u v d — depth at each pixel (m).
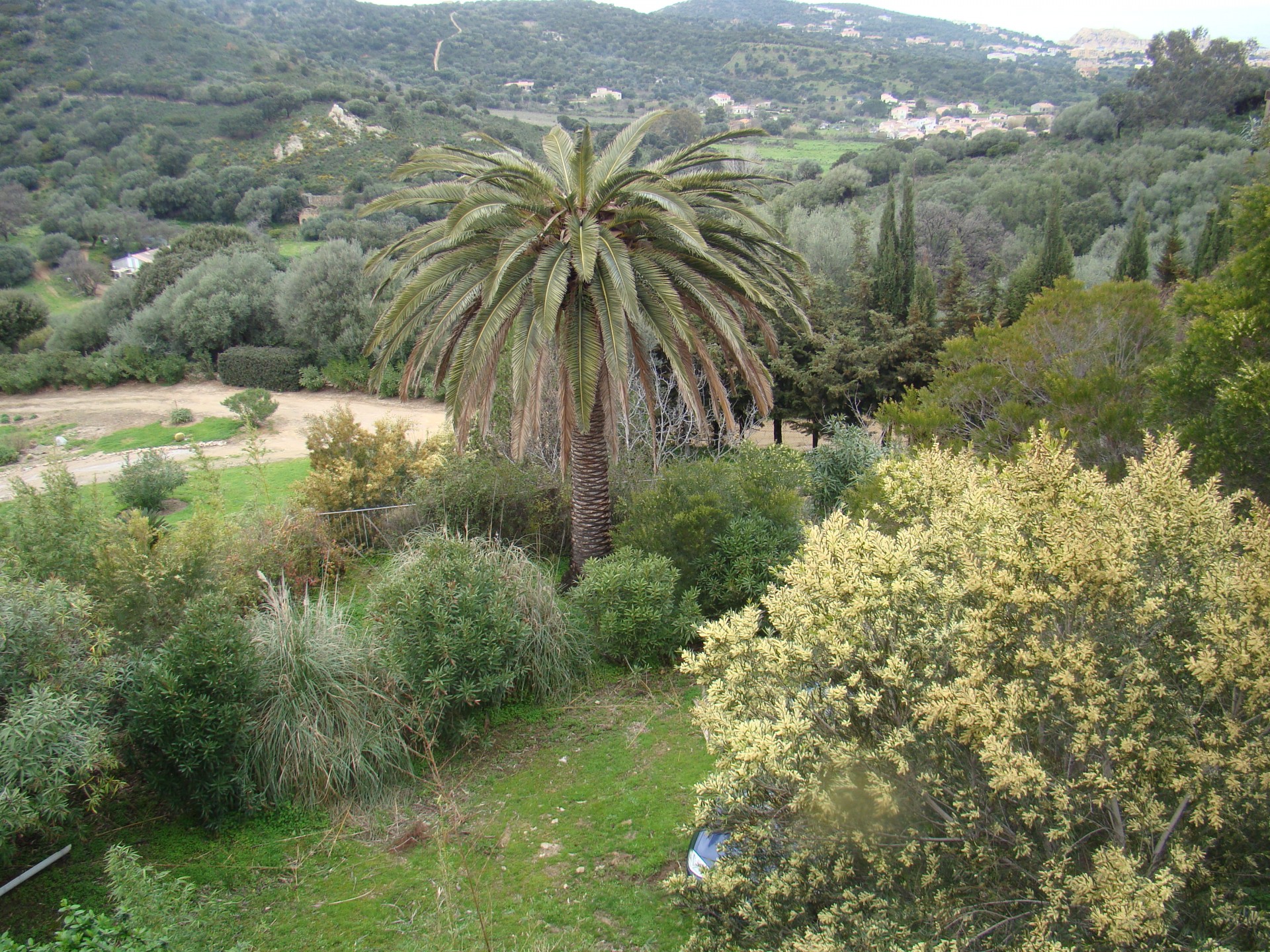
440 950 5.82
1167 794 4.28
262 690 7.70
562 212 10.73
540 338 10.46
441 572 9.00
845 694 4.77
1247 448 8.45
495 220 10.66
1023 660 4.31
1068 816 4.18
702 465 12.06
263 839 7.19
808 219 32.47
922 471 6.34
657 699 9.60
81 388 35.16
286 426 28.98
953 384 13.27
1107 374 11.57
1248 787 3.96
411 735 8.38
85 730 6.27
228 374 34.88
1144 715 4.16
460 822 7.43
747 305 12.08
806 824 5.02
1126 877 3.62
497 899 6.46
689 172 11.63
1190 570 4.77
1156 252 32.81
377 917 6.28
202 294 35.69
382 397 33.25
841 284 28.80
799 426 22.88
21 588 6.88
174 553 8.85
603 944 5.95
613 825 7.36
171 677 6.95
